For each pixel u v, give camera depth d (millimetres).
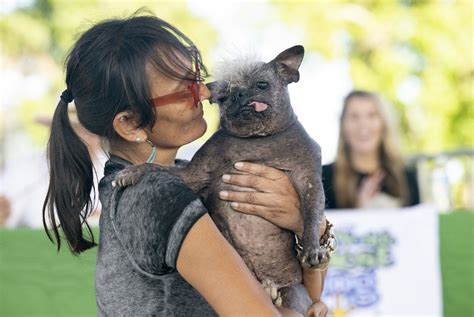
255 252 2889
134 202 2463
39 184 6668
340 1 13641
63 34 14266
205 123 2859
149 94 2656
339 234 4855
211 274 2338
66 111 2822
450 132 13062
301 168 2920
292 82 3049
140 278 2467
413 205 6094
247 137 2939
